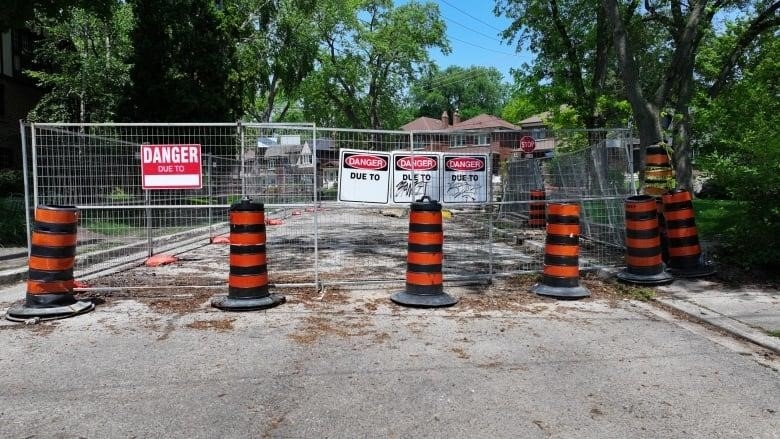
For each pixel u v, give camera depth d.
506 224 14.76
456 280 8.37
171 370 4.80
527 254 10.98
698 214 14.03
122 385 4.47
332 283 8.12
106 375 4.68
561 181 13.37
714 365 5.06
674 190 8.70
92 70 20.72
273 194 8.30
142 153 7.39
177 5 19.08
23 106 24.83
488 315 6.66
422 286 7.00
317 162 8.09
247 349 5.34
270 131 8.18
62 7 14.45
